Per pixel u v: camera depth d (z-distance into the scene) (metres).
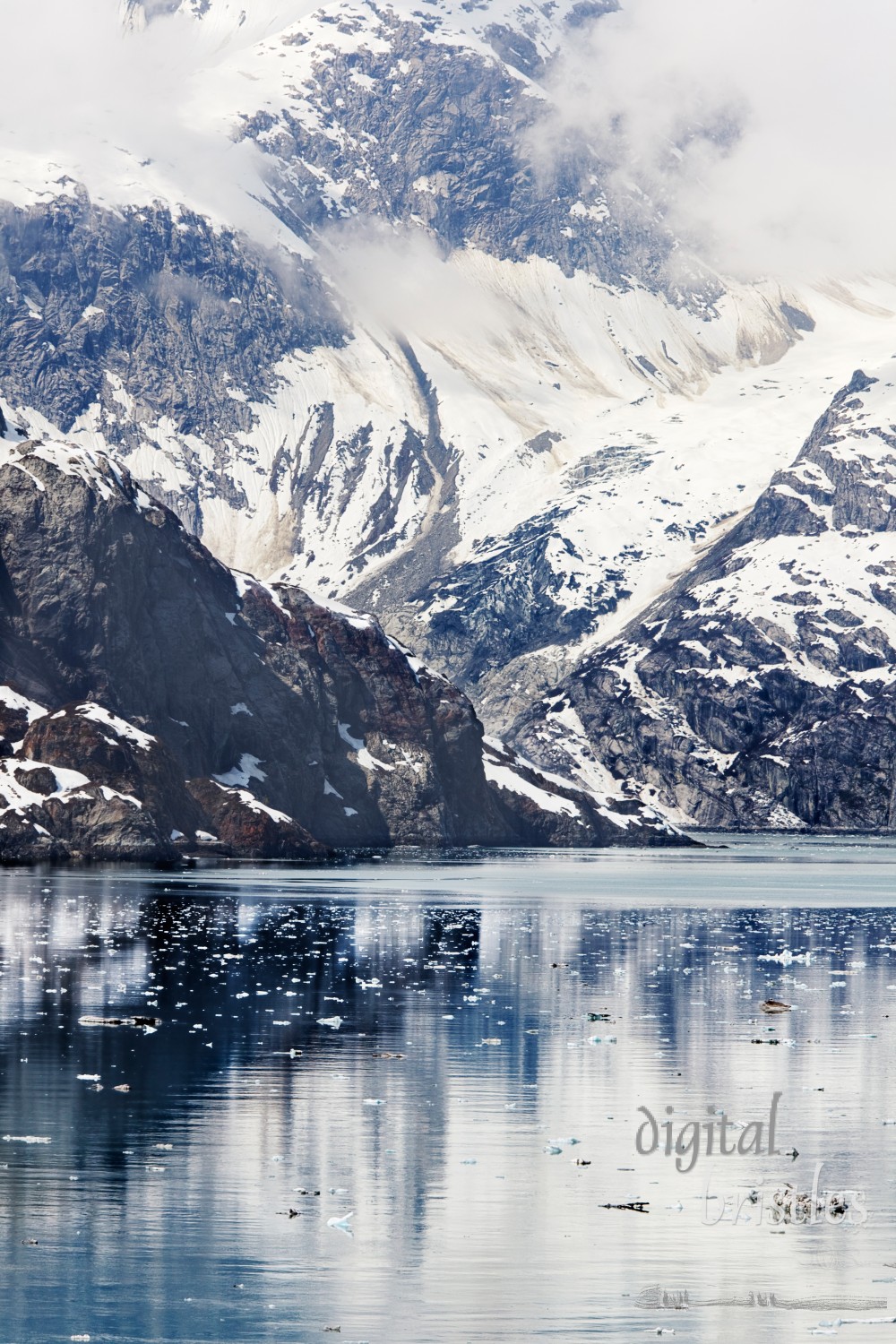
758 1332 38.97
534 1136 56.59
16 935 119.38
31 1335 38.41
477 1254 44.31
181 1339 38.28
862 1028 80.44
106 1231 45.69
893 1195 50.09
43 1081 64.19
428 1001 88.44
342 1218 46.66
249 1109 59.97
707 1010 86.50
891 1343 38.44
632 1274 42.94
